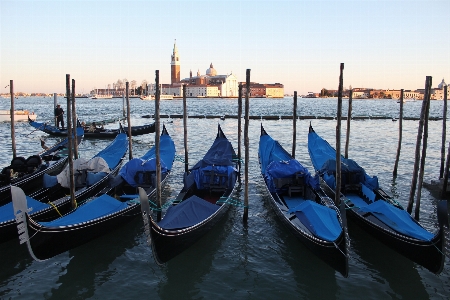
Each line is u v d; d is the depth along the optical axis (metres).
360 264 11.17
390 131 42.59
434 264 9.83
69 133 13.30
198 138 36.16
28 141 33.59
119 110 88.00
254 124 50.62
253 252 11.95
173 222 11.23
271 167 15.28
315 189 14.62
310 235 10.94
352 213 13.31
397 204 13.56
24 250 11.90
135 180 15.84
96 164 16.38
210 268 11.03
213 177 15.59
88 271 10.83
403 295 9.70
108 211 12.32
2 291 9.83
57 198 15.09
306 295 9.73
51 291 9.88
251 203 16.30
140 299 9.59
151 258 11.58
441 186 17.22
